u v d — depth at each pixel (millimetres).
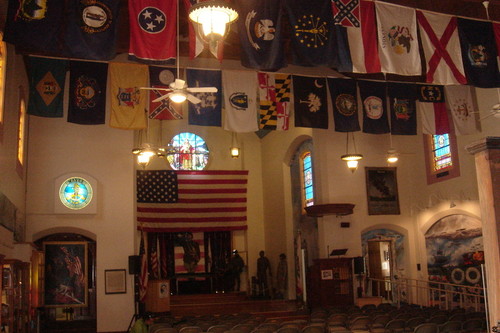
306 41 10898
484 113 15125
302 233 20766
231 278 23344
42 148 16781
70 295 16594
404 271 18953
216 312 19047
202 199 23188
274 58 10734
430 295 17828
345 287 17812
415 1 13938
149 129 23891
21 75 14539
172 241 23297
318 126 13656
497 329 6355
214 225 23234
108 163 17219
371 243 20094
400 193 19297
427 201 18391
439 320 11617
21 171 15141
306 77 13875
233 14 8047
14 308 11805
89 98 12164
